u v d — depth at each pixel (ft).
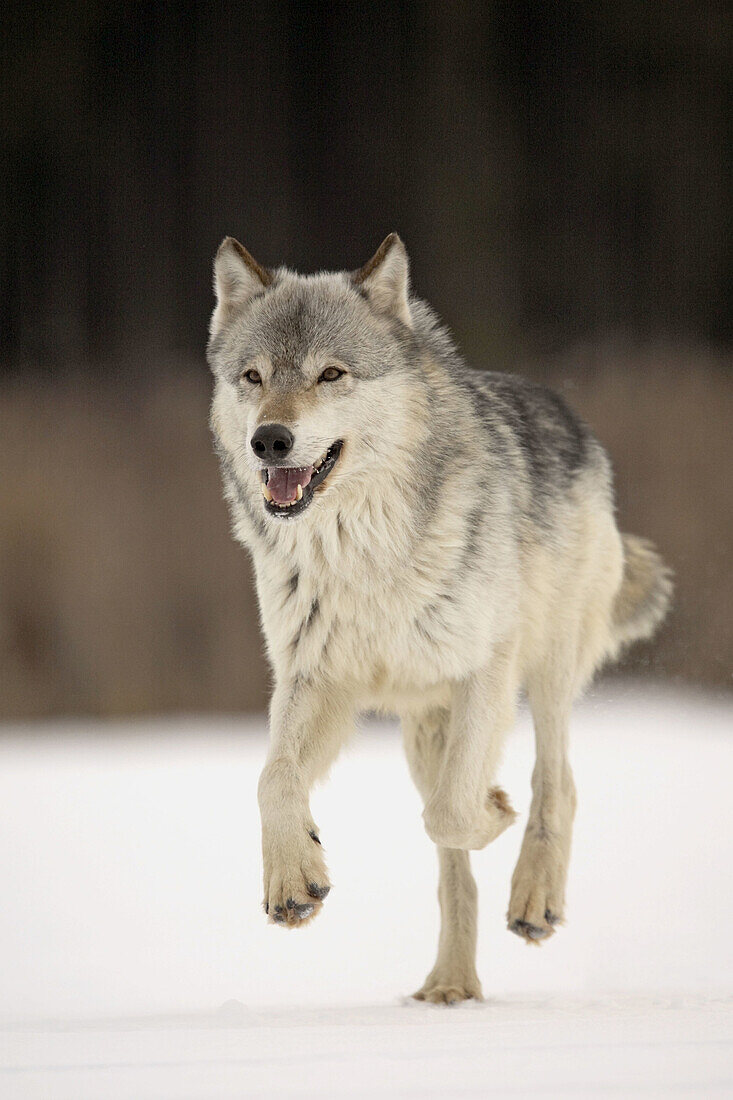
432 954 53.21
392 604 44.96
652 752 91.91
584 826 71.72
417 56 230.27
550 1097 25.30
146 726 111.24
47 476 128.88
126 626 117.80
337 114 229.04
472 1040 32.60
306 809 42.55
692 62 220.64
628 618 60.44
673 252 211.41
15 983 49.11
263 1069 28.96
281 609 46.03
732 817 72.95
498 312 200.03
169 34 227.81
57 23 216.95
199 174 222.89
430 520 44.83
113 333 199.31
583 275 208.44
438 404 46.19
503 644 46.73
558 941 54.03
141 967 51.11
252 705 115.44
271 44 232.12
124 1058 30.99
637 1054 29.71
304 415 43.19
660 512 125.90
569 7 226.58
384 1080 27.40
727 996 41.68
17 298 205.16
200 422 139.44
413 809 79.87
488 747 45.78
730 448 132.87
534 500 50.83
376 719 120.16
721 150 217.56
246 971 50.67
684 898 58.34
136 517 125.08
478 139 218.38
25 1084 28.02
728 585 119.75
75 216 212.43
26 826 75.72
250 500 45.93
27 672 116.37
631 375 148.66
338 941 55.06
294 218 222.07
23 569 119.96
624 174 216.74
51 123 213.46
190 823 76.28
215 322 48.60
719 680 115.24
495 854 68.23
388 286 46.50
